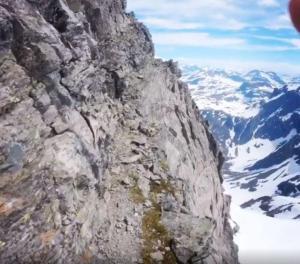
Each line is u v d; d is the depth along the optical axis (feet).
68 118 93.35
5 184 73.41
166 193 121.19
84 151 93.61
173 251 99.76
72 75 99.40
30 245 72.02
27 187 75.82
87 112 104.42
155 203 115.85
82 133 97.50
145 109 152.25
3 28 81.05
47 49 89.45
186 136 179.52
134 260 93.81
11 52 85.05
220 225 186.60
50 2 103.96
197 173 173.37
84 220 88.89
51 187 80.28
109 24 173.68
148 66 179.52
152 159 131.23
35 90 86.07
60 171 82.69
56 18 106.11
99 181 101.24
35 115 84.58
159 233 104.63
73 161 86.84
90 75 111.34
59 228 78.95
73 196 86.17
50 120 88.22
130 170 123.44
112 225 102.27
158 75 181.88
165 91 180.45
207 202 168.04
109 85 144.05
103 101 128.88
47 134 85.92
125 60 163.63
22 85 84.38
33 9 93.86
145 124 146.00
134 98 152.25
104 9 170.40
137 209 110.22
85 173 90.79
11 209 71.26
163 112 165.37
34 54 86.89
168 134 152.46
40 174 79.00
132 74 164.86
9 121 78.89
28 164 78.38
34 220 74.59
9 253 68.13
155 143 139.44
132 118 144.46
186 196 126.93
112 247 95.50
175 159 144.87
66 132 89.86
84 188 92.07
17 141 78.02
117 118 140.36
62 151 85.35
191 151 177.58
